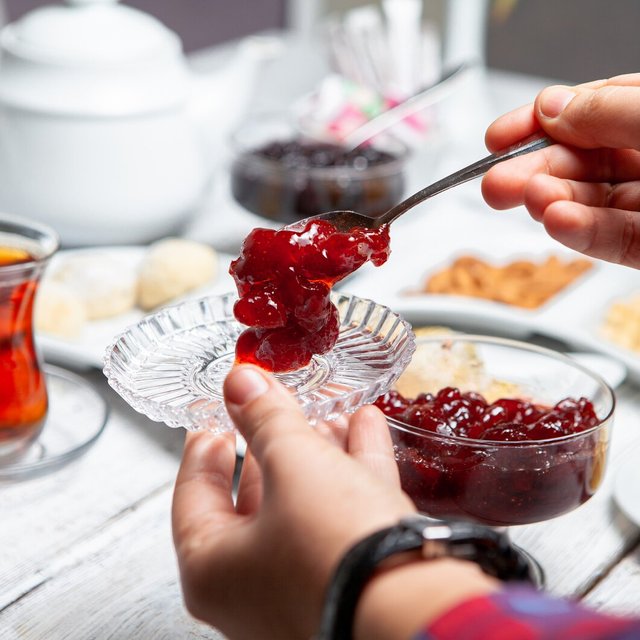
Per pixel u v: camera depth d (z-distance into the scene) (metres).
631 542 0.82
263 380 0.66
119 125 1.04
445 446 0.75
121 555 0.80
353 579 0.53
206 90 1.11
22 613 0.76
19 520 0.82
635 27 1.62
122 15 1.07
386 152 1.15
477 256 1.11
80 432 0.88
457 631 0.44
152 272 1.02
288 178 1.10
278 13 1.92
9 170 1.06
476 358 0.83
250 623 0.65
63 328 0.96
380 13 1.69
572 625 0.43
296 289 0.71
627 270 1.08
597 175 0.77
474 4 1.52
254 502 0.71
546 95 0.75
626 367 0.95
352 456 0.72
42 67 1.03
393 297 1.03
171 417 0.69
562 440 0.74
